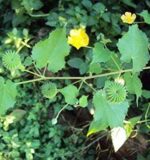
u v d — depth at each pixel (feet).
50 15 2.32
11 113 2.31
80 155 2.35
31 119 2.33
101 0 2.48
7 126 2.29
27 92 2.37
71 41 1.44
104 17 2.27
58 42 1.23
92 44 2.31
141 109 2.15
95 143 2.39
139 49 1.24
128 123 1.69
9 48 2.34
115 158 2.38
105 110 1.24
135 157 2.31
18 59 1.30
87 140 2.37
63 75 2.28
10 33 2.34
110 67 1.42
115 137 1.71
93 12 2.30
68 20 2.26
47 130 2.35
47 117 2.37
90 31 2.34
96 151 2.40
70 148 2.34
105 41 1.53
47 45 1.23
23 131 2.33
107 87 1.24
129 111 2.23
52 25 2.28
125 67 1.39
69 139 2.35
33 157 2.31
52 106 2.35
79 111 2.38
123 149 2.32
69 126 2.38
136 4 2.51
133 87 1.35
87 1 2.33
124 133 1.71
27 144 2.28
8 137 2.29
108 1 2.47
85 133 2.38
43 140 2.34
